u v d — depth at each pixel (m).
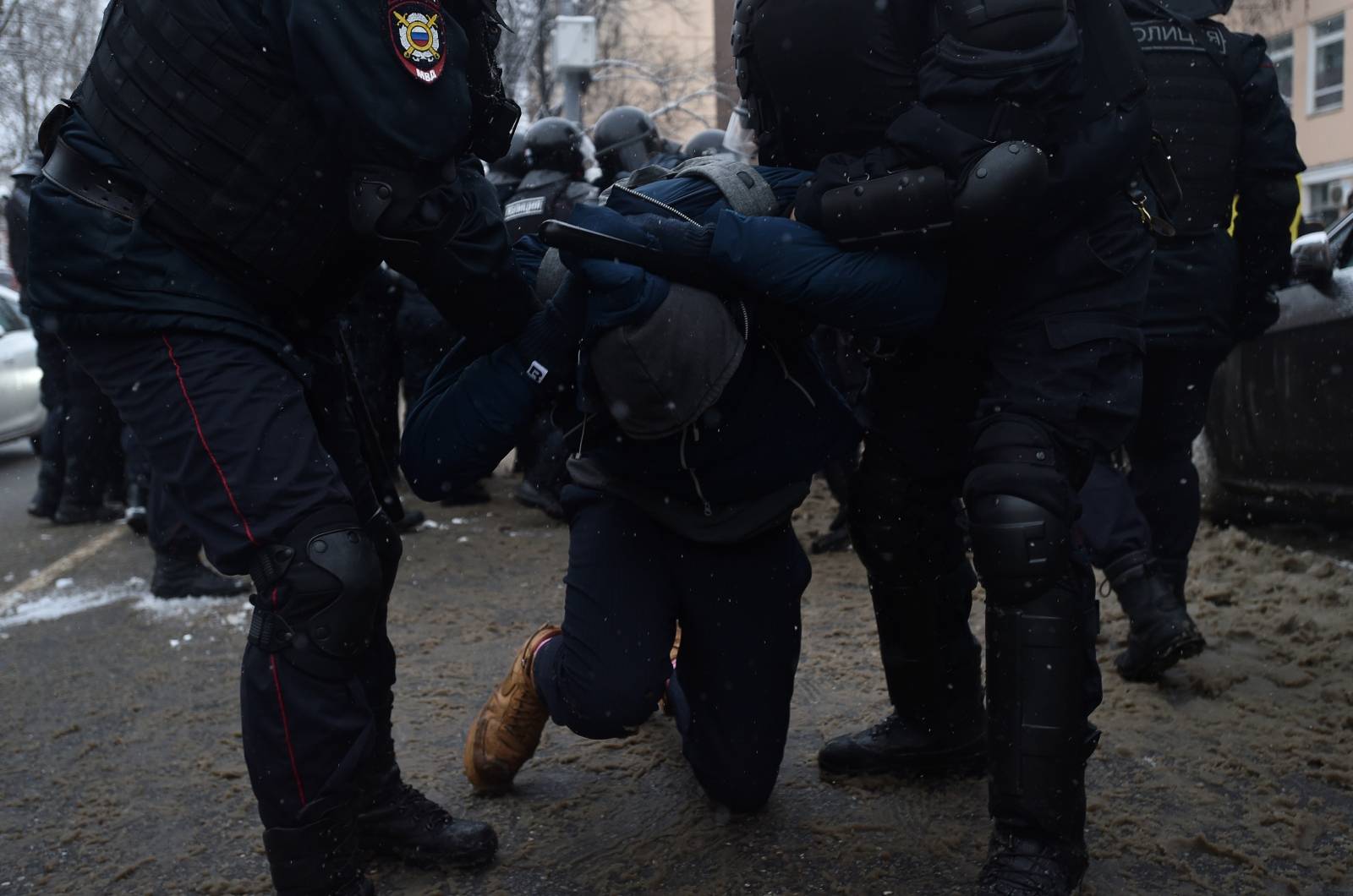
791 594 2.25
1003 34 1.75
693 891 2.12
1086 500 3.07
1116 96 1.91
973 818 2.35
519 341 1.94
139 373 1.76
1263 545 4.36
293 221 1.80
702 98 21.62
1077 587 1.92
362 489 2.10
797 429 2.12
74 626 4.24
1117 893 2.04
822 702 3.07
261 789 1.79
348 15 1.64
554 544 5.43
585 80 11.75
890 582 2.38
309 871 1.80
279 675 1.76
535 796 2.56
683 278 1.89
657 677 2.12
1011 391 1.94
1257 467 4.55
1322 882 2.06
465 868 2.22
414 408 2.05
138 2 1.78
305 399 1.94
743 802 2.30
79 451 6.39
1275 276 3.10
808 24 1.89
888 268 1.85
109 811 2.58
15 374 8.73
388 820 2.23
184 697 3.38
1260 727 2.74
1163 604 2.97
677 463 2.08
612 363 1.88
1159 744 2.68
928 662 2.44
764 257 1.84
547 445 5.88
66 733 3.10
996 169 1.73
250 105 1.73
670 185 1.97
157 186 1.74
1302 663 3.15
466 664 3.60
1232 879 2.08
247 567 1.77
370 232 1.71
